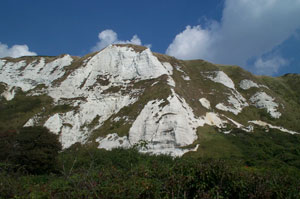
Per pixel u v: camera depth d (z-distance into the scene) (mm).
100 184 8781
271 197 9273
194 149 41219
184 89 63562
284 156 37969
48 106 57250
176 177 9531
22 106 56719
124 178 9469
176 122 45125
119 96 59531
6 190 8656
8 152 27938
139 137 45406
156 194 8586
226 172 9742
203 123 52062
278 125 59812
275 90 84125
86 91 61812
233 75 85375
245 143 44750
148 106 50594
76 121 52500
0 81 68938
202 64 85562
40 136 31359
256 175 10117
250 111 65688
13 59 79375
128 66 69375
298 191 9547
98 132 49562
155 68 65250
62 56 75562
